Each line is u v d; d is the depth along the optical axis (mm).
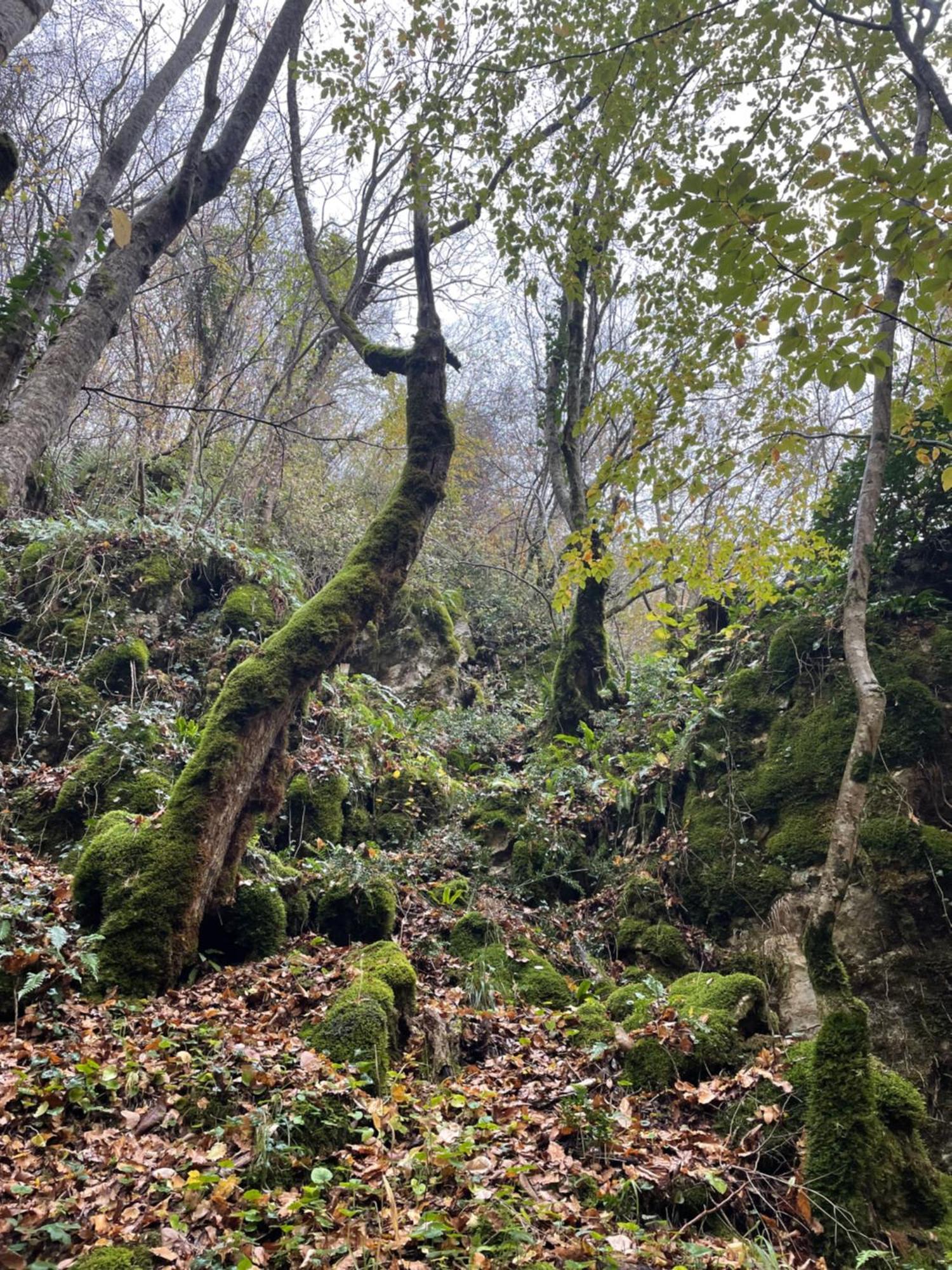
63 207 10562
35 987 4133
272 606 9977
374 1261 2799
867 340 3896
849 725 6715
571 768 8617
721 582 7594
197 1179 3045
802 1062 4258
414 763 9078
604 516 7008
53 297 4355
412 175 6438
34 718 7691
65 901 5215
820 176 3219
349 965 5117
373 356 7234
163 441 12164
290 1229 2922
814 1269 3406
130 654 8359
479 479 19734
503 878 7781
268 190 11344
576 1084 4305
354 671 11875
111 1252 2678
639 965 6582
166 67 5734
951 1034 5141
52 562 9047
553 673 12102
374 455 15445
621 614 17578
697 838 7016
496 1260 2920
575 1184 3553
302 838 7371
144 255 4715
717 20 5500
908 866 5734
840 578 7488
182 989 4895
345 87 6219
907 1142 4035
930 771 6148
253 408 11648
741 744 7434
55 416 4020
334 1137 3557
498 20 6074
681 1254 3283
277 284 12062
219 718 5645
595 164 6305
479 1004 5469
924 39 5270
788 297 3674
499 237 6441
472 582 15977
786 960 5941
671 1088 4410
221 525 10984
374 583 6352
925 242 3182
